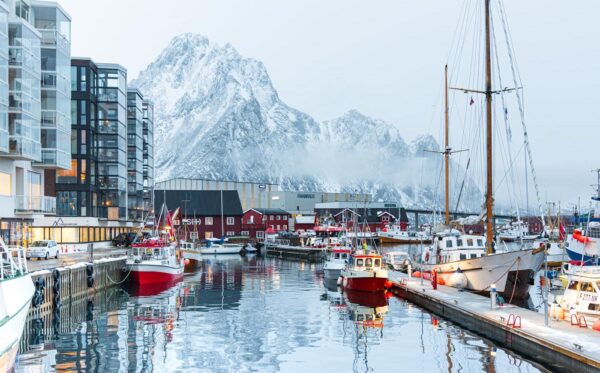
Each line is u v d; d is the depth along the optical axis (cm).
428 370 3050
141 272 6738
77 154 9150
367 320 4438
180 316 4675
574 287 3706
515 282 4881
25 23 6166
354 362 3222
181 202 16475
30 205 6494
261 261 11656
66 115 7506
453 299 4662
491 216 5484
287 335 3925
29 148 6234
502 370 3011
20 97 6047
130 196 12050
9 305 2828
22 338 3778
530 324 3534
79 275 5516
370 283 6062
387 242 17675
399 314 4691
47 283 4638
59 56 7250
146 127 14362
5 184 6209
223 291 6372
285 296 5928
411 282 5984
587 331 3322
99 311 4912
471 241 5909
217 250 13712
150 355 3381
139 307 5144
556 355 2995
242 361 3269
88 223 9044
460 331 3956
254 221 17412
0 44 5581
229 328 4172
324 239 13762
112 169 9988
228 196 17062
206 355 3397
